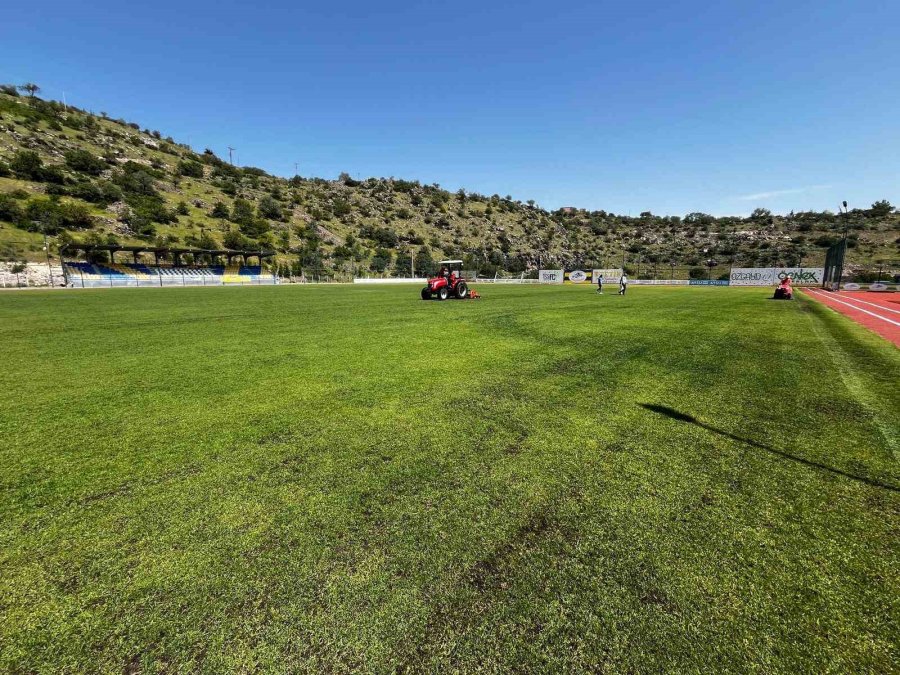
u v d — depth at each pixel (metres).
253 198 77.62
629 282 45.00
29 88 90.62
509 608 1.58
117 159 70.19
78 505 2.24
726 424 3.45
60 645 1.43
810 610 1.57
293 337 7.64
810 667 1.34
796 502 2.30
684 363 5.62
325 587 1.67
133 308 13.45
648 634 1.46
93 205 51.00
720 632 1.48
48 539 1.96
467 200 111.38
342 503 2.26
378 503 2.26
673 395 4.21
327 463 2.72
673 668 1.34
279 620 1.52
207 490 2.39
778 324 9.70
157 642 1.44
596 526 2.07
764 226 87.88
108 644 1.43
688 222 102.50
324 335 7.89
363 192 104.25
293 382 4.61
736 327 9.14
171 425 3.36
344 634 1.47
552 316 11.20
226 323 9.65
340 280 52.38
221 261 48.50
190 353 6.17
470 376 4.89
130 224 49.00
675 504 2.27
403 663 1.36
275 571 1.76
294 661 1.37
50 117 74.38
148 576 1.73
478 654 1.39
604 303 15.73
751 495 2.37
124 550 1.89
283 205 77.31
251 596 1.63
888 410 3.80
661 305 14.84
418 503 2.26
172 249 36.16
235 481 2.49
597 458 2.81
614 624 1.51
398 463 2.72
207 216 62.31
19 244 36.91
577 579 1.72
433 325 9.36
